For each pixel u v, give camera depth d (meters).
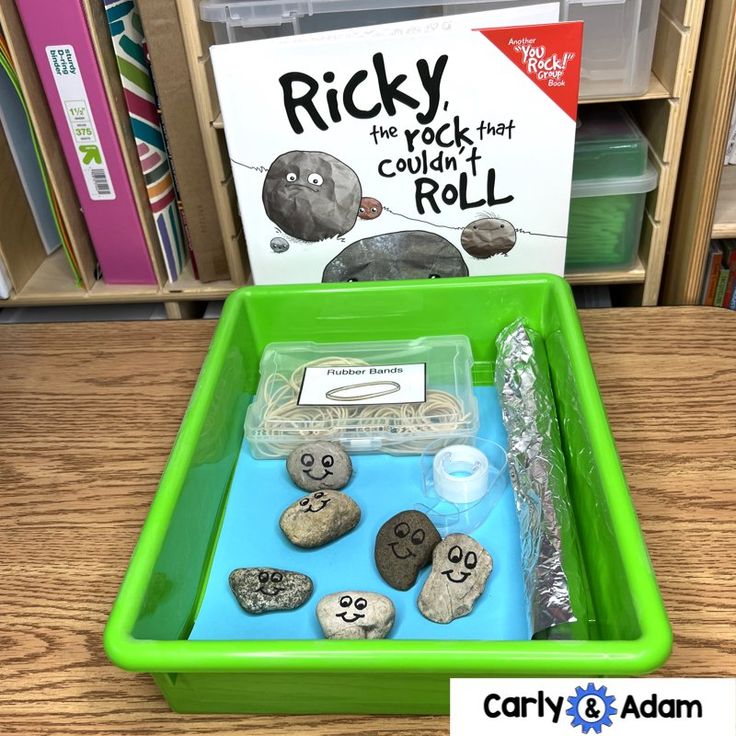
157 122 0.88
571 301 0.72
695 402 0.70
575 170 0.84
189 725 0.50
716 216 0.89
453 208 0.75
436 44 0.67
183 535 0.57
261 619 0.56
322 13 0.78
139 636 0.48
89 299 0.98
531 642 0.44
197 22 0.78
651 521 0.60
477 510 0.63
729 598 0.54
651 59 0.80
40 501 0.66
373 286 0.76
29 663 0.54
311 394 0.73
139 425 0.73
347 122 0.71
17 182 0.98
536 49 0.67
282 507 0.65
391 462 0.69
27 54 0.81
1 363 0.81
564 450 0.66
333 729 0.50
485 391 0.77
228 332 0.73
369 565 0.59
